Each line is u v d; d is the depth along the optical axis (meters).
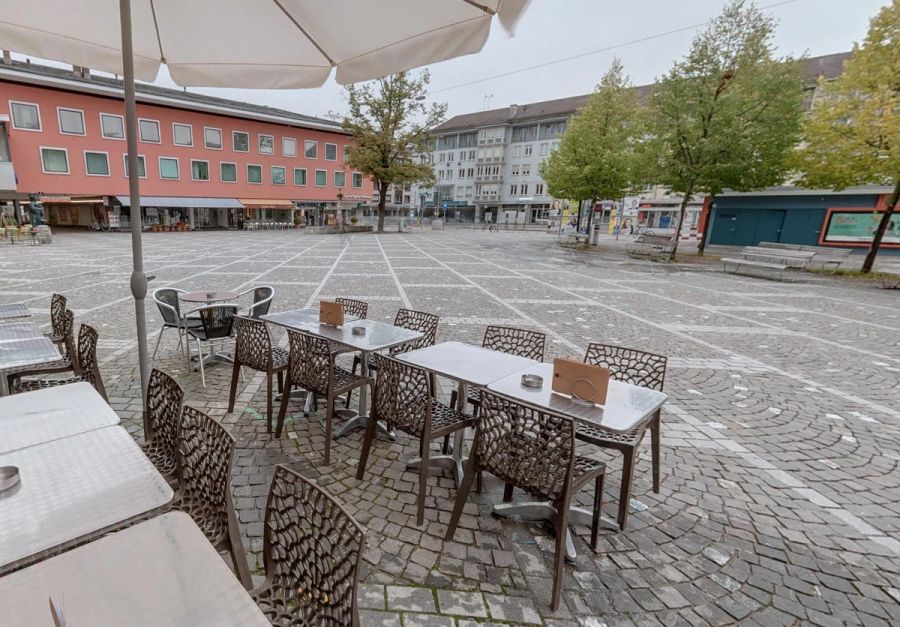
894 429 4.29
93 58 3.37
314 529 1.46
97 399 2.26
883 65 13.26
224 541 1.85
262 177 37.72
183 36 3.25
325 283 11.12
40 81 26.41
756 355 6.53
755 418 4.47
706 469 3.54
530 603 2.21
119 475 1.63
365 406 3.96
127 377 4.77
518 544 2.63
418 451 3.64
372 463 3.43
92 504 1.46
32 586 1.12
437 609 2.15
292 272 12.80
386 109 31.77
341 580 1.35
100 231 29.84
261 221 38.44
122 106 29.75
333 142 41.72
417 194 72.06
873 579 2.47
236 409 4.23
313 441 3.70
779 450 3.87
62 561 1.20
